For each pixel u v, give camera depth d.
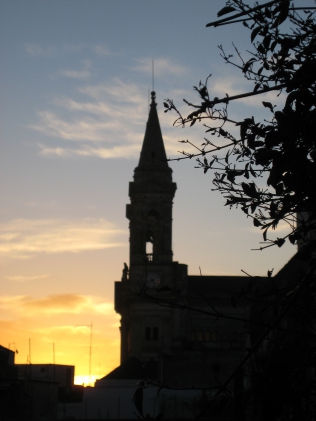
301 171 10.41
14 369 77.50
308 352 9.99
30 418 71.12
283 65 10.72
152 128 119.88
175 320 113.62
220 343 113.62
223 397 10.09
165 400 73.19
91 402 88.38
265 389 10.00
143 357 111.69
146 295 10.02
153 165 116.88
